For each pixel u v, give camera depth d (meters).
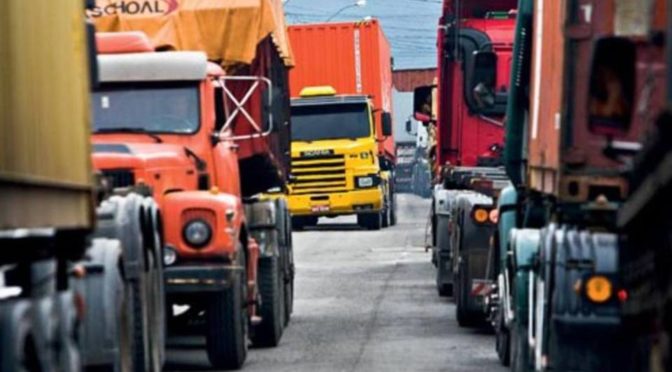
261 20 41.94
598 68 21.97
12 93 17.55
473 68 41.81
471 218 41.62
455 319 45.09
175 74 36.16
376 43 97.44
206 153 35.91
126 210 27.88
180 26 41.56
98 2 41.47
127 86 36.22
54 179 19.97
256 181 44.00
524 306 29.02
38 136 19.05
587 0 23.91
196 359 36.44
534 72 31.23
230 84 42.09
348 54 97.50
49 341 18.61
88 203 22.44
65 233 22.69
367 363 35.41
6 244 19.61
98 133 35.97
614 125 21.89
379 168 95.50
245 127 41.75
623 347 23.31
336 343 39.56
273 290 39.31
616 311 23.28
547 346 23.83
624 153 21.89
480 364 35.03
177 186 34.56
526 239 29.22
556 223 24.69
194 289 33.12
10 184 17.30
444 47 54.00
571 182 23.89
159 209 31.70
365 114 93.44
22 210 18.02
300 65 97.69
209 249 33.22
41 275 20.61
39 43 19.30
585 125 23.84
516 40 34.50
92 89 24.05
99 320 24.89
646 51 19.16
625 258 22.56
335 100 93.19
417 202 161.12
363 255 74.88
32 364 17.86
